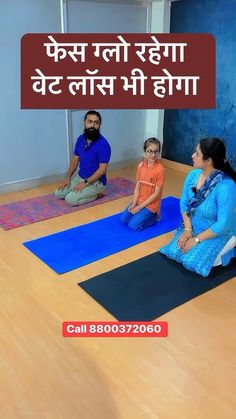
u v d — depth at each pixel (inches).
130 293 83.4
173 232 112.5
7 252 100.3
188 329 73.0
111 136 167.6
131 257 98.3
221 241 89.7
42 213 125.1
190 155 168.2
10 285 85.9
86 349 67.9
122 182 156.5
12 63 130.4
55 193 138.3
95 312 77.3
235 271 92.3
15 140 140.4
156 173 111.3
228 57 140.9
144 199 114.7
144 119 176.7
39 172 151.1
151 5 159.8
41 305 79.3
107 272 91.2
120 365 64.6
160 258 97.6
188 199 92.9
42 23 132.4
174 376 62.4
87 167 133.7
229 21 137.1
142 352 67.4
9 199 137.9
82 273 90.8
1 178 141.9
